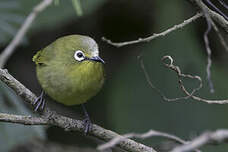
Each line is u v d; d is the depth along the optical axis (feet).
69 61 29.48
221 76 39.27
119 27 43.34
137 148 24.80
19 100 32.12
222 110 37.93
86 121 26.25
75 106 43.55
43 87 30.76
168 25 39.47
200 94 38.40
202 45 41.50
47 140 42.04
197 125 37.83
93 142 42.65
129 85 39.06
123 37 43.57
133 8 42.42
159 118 38.19
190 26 39.96
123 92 38.96
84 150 41.96
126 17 42.86
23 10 35.68
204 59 40.68
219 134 14.20
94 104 43.09
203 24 40.91
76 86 29.32
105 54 43.37
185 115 38.09
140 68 39.34
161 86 38.70
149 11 42.19
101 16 42.98
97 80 29.78
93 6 38.86
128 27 43.24
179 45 39.19
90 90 29.94
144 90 38.83
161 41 39.45
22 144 40.42
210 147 35.83
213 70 39.37
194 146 14.20
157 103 38.45
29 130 34.50
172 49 39.17
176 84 38.52
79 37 30.63
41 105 25.29
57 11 37.19
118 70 41.68
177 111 38.17
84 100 30.94
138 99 38.60
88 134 26.25
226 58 40.81
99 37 43.60
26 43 35.99
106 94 42.78
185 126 37.91
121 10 42.65
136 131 37.88
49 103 43.45
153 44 39.65
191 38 39.99
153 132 17.07
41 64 30.73
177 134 37.81
